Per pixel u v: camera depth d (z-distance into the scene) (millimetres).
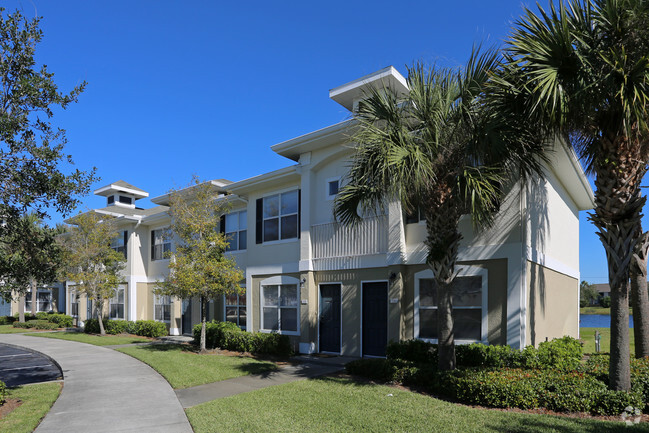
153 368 11859
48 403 8430
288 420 6703
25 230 8305
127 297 23172
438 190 8312
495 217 10242
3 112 7406
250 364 11555
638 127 6316
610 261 7062
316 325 14016
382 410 6961
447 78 8195
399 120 8406
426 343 9852
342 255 13297
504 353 9031
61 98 7926
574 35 6500
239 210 18016
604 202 7012
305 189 14469
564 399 6660
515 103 7266
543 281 11727
